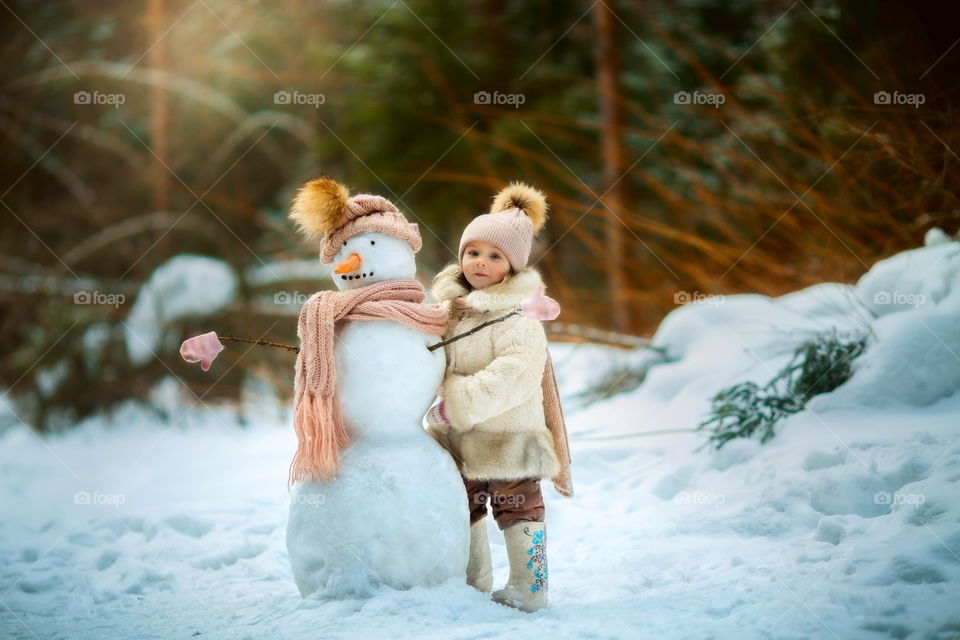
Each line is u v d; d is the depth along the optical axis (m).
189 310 10.13
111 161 14.59
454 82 12.25
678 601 3.39
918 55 8.09
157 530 4.84
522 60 12.49
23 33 14.34
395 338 3.56
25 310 11.12
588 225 11.62
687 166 10.80
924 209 6.77
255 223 14.05
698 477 4.92
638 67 11.91
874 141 7.06
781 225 8.63
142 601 3.86
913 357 4.99
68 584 4.11
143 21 14.48
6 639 3.41
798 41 8.93
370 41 12.81
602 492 5.05
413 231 3.81
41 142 14.58
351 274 3.70
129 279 11.54
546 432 3.65
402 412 3.53
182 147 14.62
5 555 4.67
